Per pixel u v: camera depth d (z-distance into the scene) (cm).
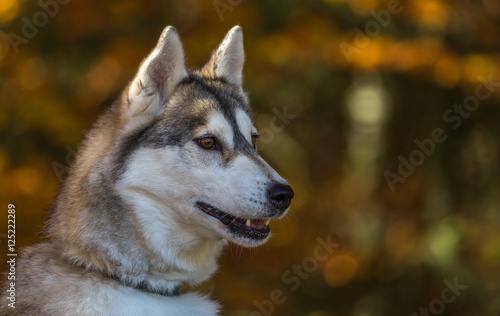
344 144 1753
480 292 1216
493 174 1316
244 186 524
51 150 1125
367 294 1326
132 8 1123
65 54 1127
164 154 522
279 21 1208
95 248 502
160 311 513
